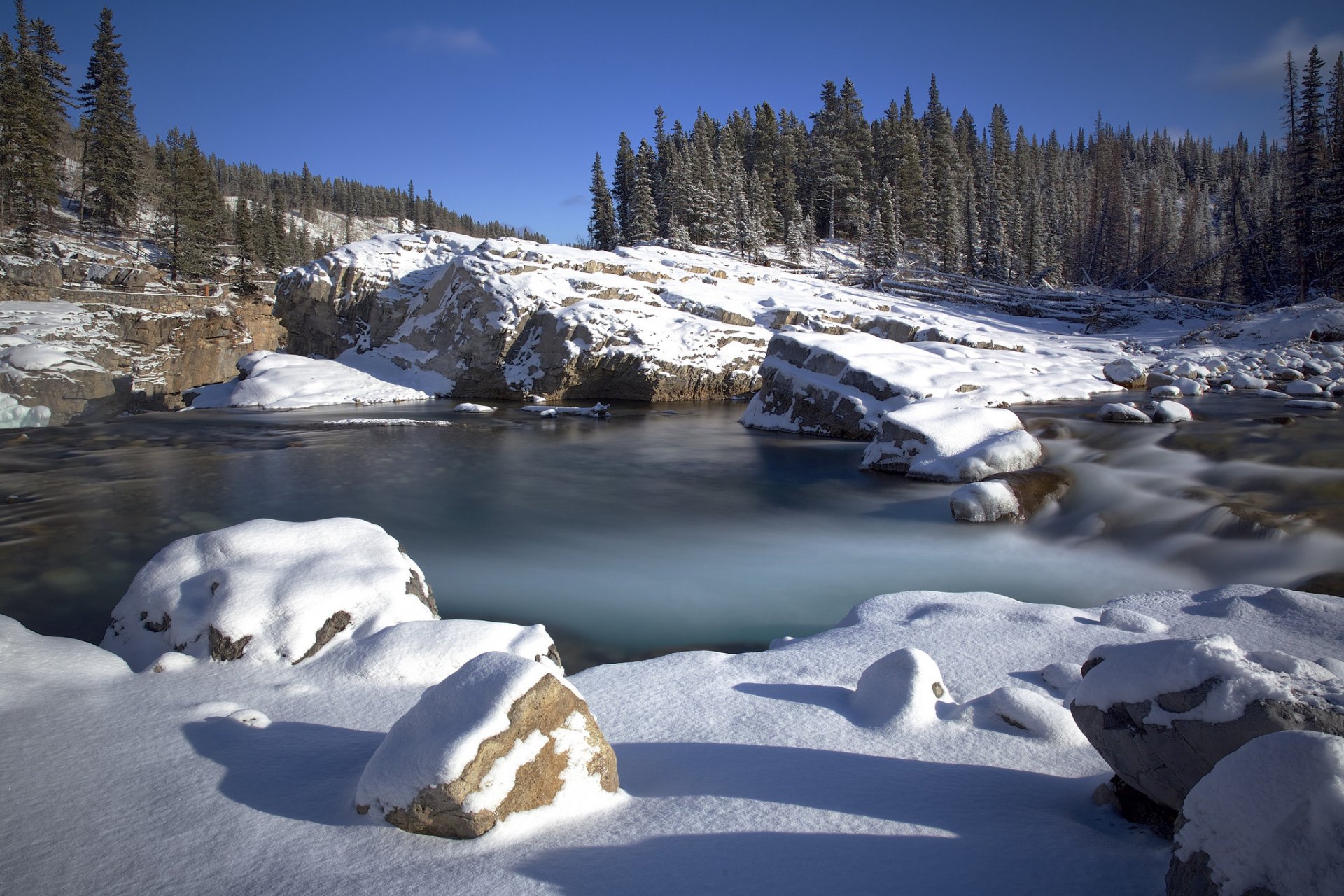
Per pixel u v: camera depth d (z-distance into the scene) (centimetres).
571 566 957
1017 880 252
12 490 1348
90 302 4262
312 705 434
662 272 3831
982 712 410
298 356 3225
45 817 310
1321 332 2955
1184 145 13825
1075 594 849
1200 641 288
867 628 570
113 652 531
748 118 9088
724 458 1755
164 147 8144
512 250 3425
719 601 826
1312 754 204
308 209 15038
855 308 3778
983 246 7156
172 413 2603
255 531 589
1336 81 5156
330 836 291
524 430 2228
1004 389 1959
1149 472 1201
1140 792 298
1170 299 5581
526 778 299
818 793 322
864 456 1552
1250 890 201
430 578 903
